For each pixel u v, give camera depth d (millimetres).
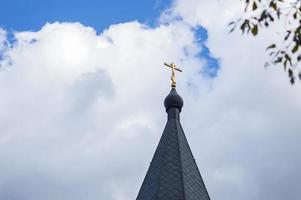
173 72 38969
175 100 36344
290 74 11320
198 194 30156
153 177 30734
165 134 33562
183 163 31359
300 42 11297
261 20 11500
